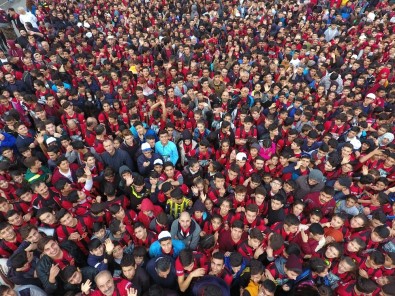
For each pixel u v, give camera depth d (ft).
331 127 26.40
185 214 14.84
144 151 20.66
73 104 28.60
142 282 13.12
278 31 50.52
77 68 37.19
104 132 22.62
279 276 13.21
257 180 18.38
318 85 34.68
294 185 18.06
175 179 20.04
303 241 14.87
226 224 16.55
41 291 12.92
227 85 34.99
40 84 29.35
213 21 55.01
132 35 46.78
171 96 28.89
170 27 51.80
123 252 14.47
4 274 13.62
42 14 51.75
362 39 45.88
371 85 36.04
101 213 16.10
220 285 12.40
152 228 16.78
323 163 21.03
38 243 13.28
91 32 48.65
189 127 26.96
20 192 17.11
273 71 36.88
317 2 64.34
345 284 13.21
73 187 19.44
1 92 29.94
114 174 19.97
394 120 28.91
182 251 12.92
